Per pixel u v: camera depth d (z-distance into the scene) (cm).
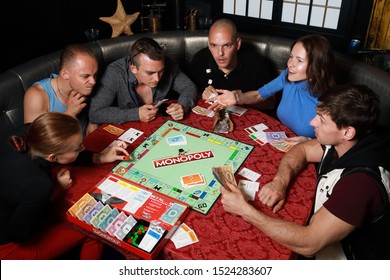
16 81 266
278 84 255
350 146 167
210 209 170
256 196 177
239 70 292
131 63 237
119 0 337
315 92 228
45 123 162
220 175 177
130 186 180
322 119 164
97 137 216
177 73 269
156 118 235
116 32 348
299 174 193
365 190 148
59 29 359
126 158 198
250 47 335
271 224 155
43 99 237
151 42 229
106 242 167
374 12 343
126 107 260
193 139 216
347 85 161
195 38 344
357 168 154
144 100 265
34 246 185
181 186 182
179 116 232
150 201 172
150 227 158
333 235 151
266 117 237
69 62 218
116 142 212
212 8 418
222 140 215
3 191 167
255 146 211
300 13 378
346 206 149
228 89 298
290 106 246
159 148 208
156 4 372
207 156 202
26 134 170
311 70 221
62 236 193
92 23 373
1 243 179
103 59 326
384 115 267
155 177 187
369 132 161
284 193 178
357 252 173
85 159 196
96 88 244
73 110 232
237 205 162
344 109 155
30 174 165
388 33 347
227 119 225
